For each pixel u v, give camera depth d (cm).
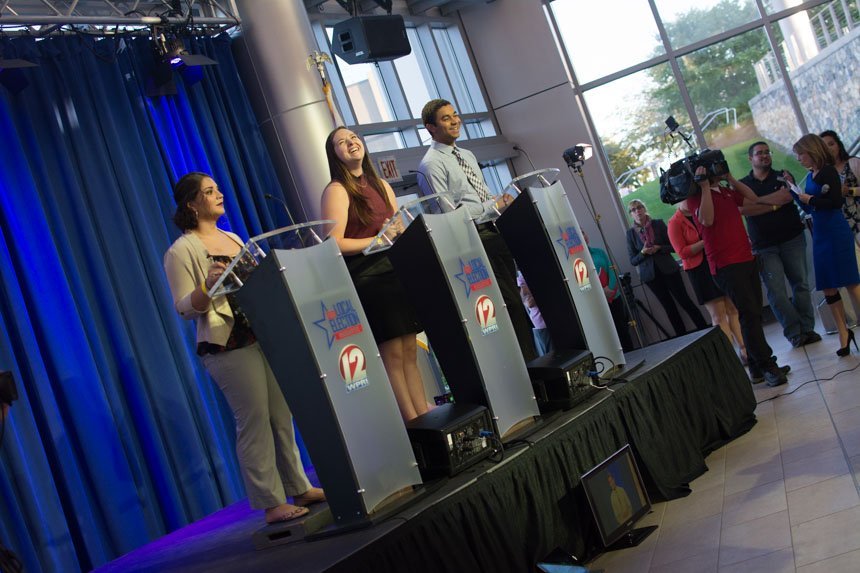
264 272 312
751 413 529
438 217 376
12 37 557
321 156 711
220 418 616
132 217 598
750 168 1046
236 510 454
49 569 478
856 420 459
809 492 376
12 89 547
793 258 733
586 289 452
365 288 387
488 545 331
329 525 330
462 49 1096
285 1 715
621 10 1064
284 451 368
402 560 300
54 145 567
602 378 446
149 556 402
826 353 666
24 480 478
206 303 327
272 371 334
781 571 307
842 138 1022
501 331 392
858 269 639
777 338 838
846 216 688
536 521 357
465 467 351
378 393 332
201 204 364
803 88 1029
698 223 625
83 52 600
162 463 559
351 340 327
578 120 1068
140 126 632
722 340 536
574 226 458
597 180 1070
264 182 718
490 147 1045
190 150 670
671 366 478
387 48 756
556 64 1070
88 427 526
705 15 1047
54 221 552
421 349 705
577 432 396
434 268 370
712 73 1049
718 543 355
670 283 966
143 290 582
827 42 1013
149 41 645
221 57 711
